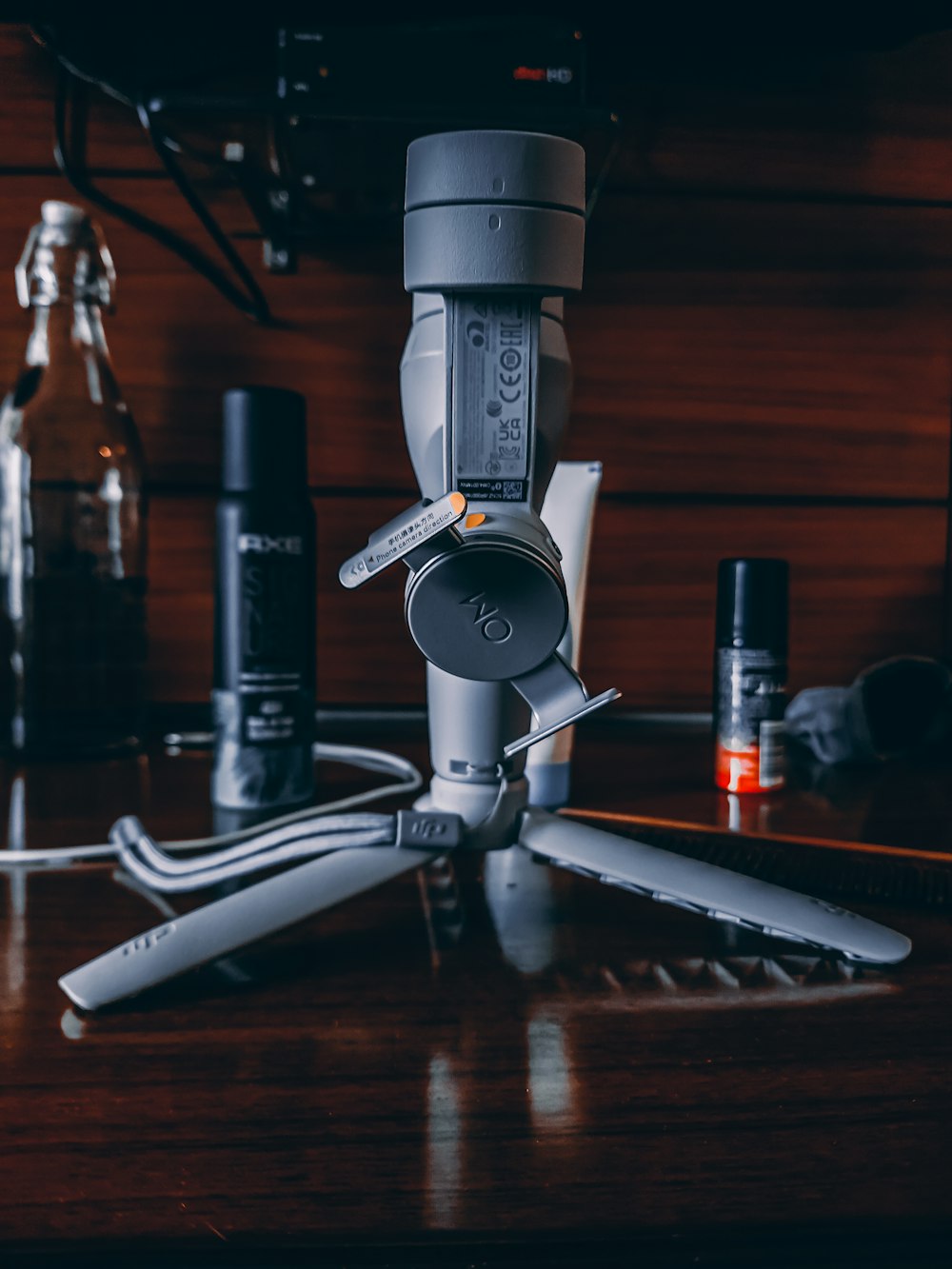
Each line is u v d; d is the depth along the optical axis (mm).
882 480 736
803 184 710
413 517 289
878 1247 211
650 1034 297
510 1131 247
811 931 338
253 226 698
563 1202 220
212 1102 261
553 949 363
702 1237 211
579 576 574
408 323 712
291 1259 208
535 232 307
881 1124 250
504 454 331
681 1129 248
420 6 573
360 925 386
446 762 378
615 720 736
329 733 710
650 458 725
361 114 504
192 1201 222
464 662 316
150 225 648
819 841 469
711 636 738
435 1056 285
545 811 388
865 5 602
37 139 686
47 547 681
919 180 713
